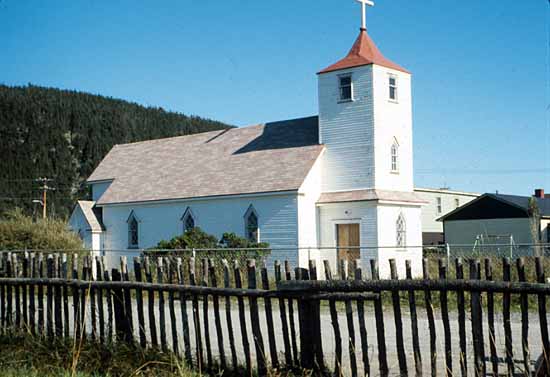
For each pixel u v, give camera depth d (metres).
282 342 14.50
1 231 34.00
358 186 38.56
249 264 10.80
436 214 64.50
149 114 127.38
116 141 116.19
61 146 110.25
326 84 40.41
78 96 122.38
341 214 38.34
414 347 9.63
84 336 12.55
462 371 9.31
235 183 41.25
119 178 50.28
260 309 20.16
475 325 9.26
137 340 12.43
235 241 35.50
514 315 17.58
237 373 10.92
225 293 10.93
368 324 17.03
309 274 10.34
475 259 9.25
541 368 8.94
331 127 40.06
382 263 36.75
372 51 39.94
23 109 111.19
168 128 127.44
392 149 39.53
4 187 103.50
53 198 103.62
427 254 29.70
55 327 13.08
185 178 45.25
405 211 39.03
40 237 34.19
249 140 45.88
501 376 10.40
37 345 12.70
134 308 20.00
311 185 39.00
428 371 11.36
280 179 39.16
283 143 43.12
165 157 50.16
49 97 118.12
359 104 39.00
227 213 40.94
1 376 10.99
